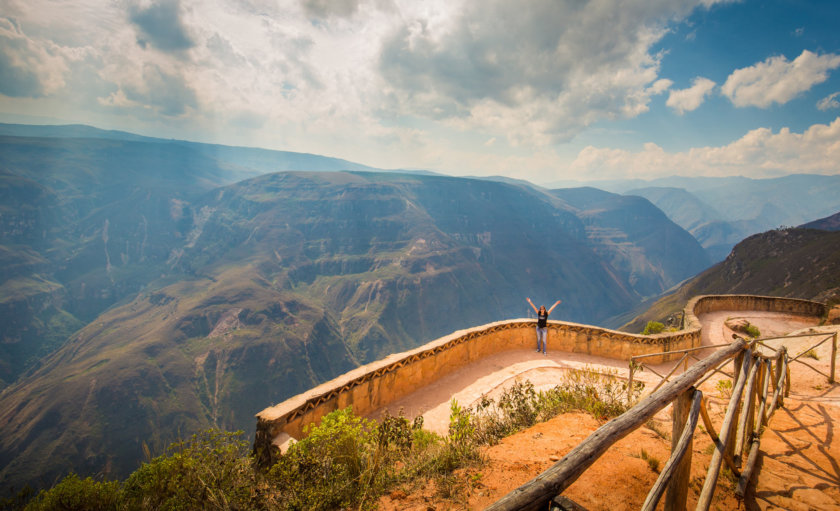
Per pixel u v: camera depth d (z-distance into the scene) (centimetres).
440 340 1150
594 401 735
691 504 382
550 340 1401
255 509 456
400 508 436
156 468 478
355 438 564
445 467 518
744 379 444
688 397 338
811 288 12738
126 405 15488
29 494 436
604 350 1372
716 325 2105
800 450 490
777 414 621
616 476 434
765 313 2430
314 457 517
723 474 430
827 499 378
